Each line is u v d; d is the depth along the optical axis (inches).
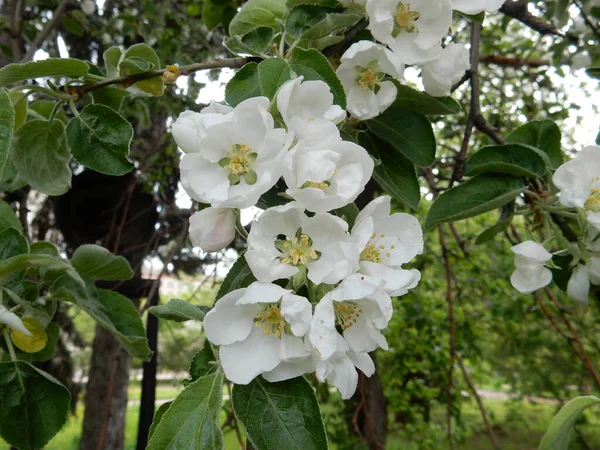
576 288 11.6
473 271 39.4
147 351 12.8
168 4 32.0
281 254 7.1
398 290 7.6
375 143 11.3
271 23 10.9
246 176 7.3
